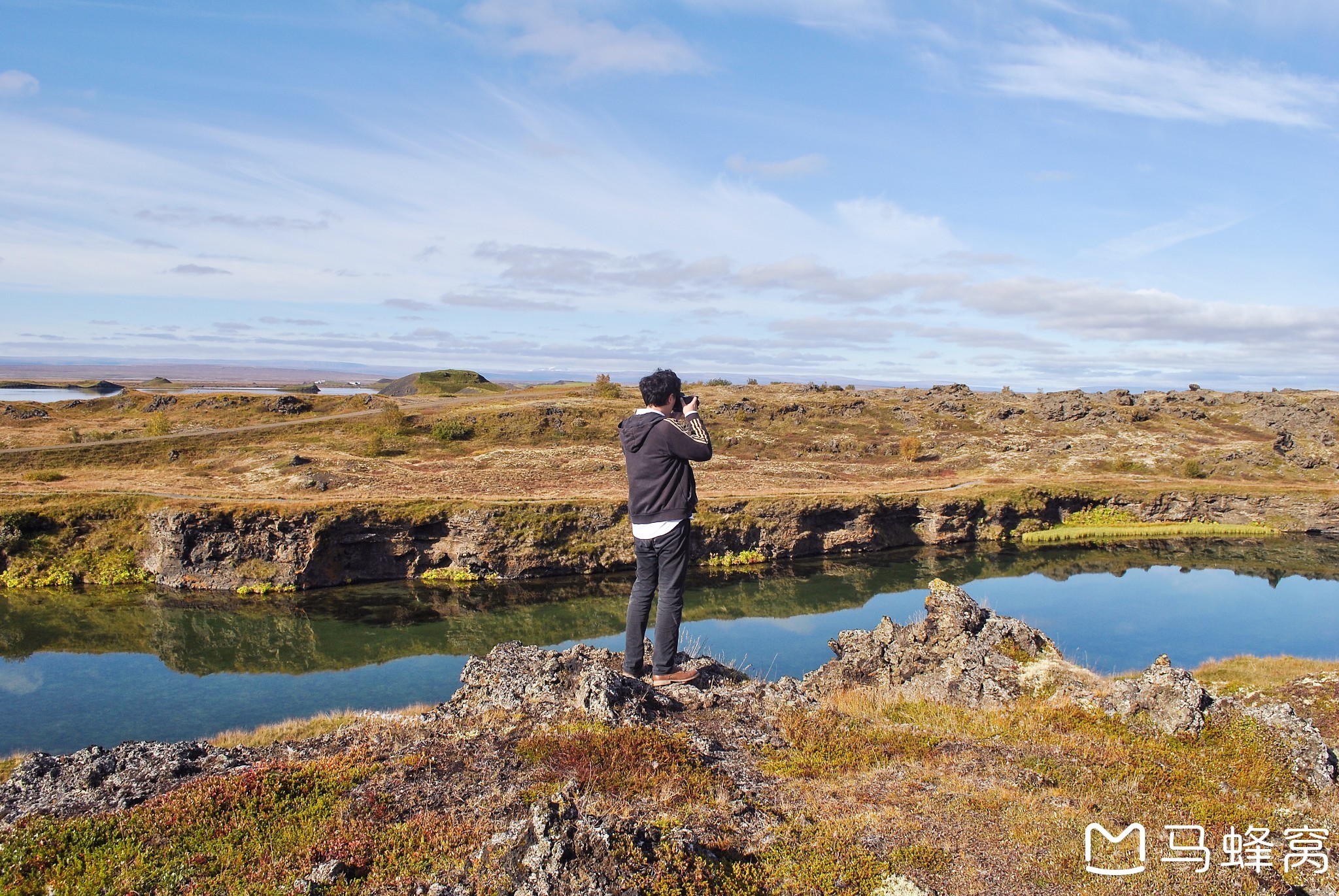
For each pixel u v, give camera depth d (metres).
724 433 94.38
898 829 6.20
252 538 45.41
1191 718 8.63
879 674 11.18
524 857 5.16
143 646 34.97
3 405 91.19
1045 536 64.19
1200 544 62.97
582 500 52.75
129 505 49.31
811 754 7.77
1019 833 6.15
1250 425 102.25
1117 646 35.00
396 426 84.00
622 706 8.27
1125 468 85.62
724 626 37.22
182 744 7.99
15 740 23.61
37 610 40.34
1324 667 24.36
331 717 18.38
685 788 6.57
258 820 6.07
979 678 10.42
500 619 39.91
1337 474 81.25
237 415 90.12
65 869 5.45
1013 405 113.69
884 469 81.38
